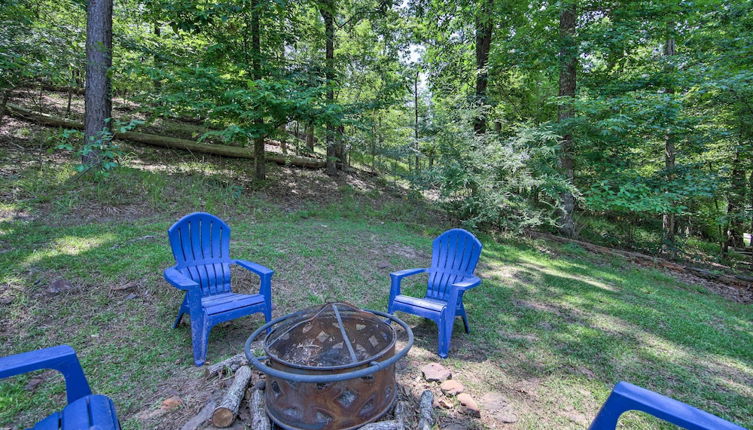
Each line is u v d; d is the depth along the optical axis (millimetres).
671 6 6961
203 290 2830
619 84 7695
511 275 4996
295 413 1641
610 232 9727
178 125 10242
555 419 2014
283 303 3352
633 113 6781
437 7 9984
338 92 10828
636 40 7562
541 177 6914
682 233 11070
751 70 6574
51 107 8453
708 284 6699
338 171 10688
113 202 5148
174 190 6062
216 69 6246
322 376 1496
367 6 9703
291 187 8328
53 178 5367
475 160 7074
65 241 3748
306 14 8578
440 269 3279
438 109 7898
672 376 2609
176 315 2939
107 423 1296
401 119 12398
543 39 8008
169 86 6648
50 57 5867
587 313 3791
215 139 9719
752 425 2105
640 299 4539
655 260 7496
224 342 2658
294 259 4281
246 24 7242
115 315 2811
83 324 2658
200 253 2918
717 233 10664
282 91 6227
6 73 5660
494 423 1937
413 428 1809
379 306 3484
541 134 6910
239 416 1815
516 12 8656
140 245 3930
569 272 5598
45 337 2473
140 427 1748
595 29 7516
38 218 4262
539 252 6750
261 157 7738
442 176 7211
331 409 1609
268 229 5309
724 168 8023
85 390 1518
